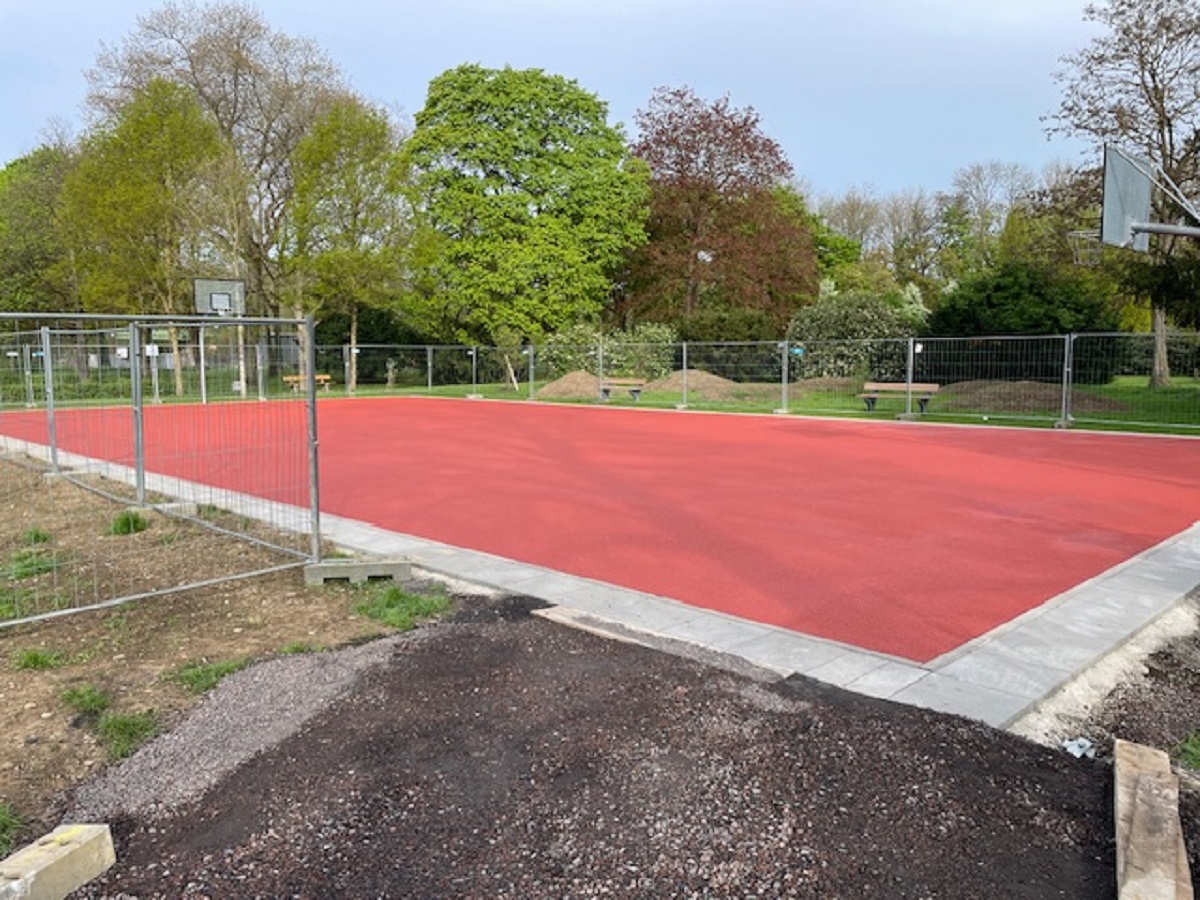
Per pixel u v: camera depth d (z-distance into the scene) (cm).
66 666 443
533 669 431
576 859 276
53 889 257
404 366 3475
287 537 748
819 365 2717
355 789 318
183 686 414
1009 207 4825
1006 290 2769
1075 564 657
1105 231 894
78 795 316
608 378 2745
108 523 809
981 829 292
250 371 1263
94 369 1062
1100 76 2356
